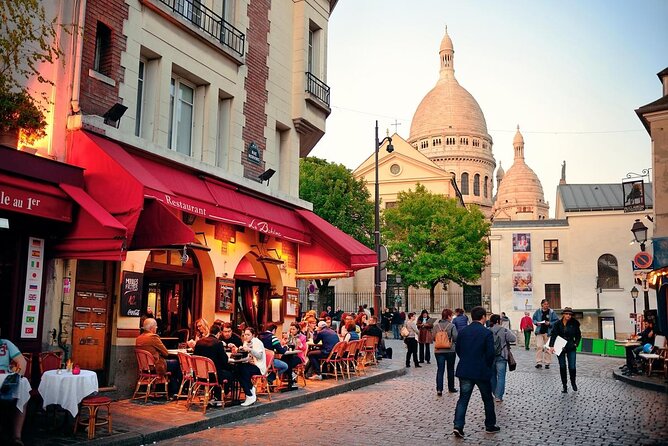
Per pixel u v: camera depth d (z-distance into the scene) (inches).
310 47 797.2
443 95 4190.5
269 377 505.7
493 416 362.9
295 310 712.4
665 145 834.2
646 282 858.1
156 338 441.7
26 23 363.3
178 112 570.6
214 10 605.9
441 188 2511.1
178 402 439.5
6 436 305.6
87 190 408.5
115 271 465.1
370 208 1847.9
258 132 666.2
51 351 390.9
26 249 390.9
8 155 355.3
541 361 800.9
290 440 340.2
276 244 682.2
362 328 868.6
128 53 492.4
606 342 1151.6
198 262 570.9
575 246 1763.0
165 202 434.0
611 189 1888.5
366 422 398.0
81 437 324.5
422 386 599.2
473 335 359.9
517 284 1795.0
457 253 1979.6
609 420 404.2
